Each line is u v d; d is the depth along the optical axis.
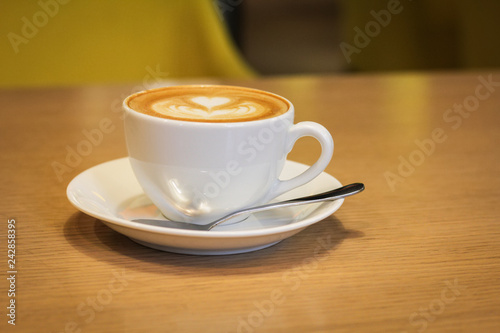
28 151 0.74
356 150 0.78
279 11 4.79
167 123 0.49
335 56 4.04
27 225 0.54
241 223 0.54
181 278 0.46
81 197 0.55
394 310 0.42
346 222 0.57
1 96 0.96
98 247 0.50
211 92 0.58
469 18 2.29
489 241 0.54
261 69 3.82
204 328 0.40
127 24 1.52
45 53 1.48
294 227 0.48
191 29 1.53
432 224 0.58
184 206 0.53
